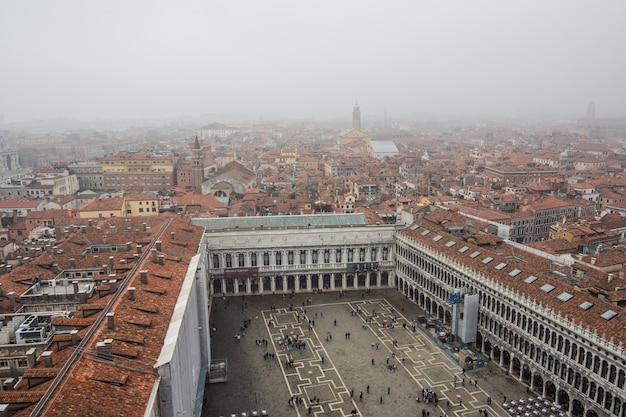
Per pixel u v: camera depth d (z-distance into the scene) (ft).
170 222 420.36
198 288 309.22
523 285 320.91
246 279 474.49
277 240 474.08
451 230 469.98
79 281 315.58
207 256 451.53
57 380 163.32
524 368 314.14
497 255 367.86
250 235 468.75
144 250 342.23
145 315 224.53
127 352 189.88
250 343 374.84
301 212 642.22
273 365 342.44
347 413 288.10
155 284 262.67
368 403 297.74
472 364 331.98
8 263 391.86
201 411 277.23
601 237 504.84
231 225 483.51
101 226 468.34
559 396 283.18
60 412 147.64
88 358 178.50
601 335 253.85
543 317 291.79
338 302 456.45
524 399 297.94
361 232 485.56
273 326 404.57
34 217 555.28
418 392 309.01
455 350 352.69
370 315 425.69
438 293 410.93
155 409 180.65
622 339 244.42
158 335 212.02
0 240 499.51
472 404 294.87
